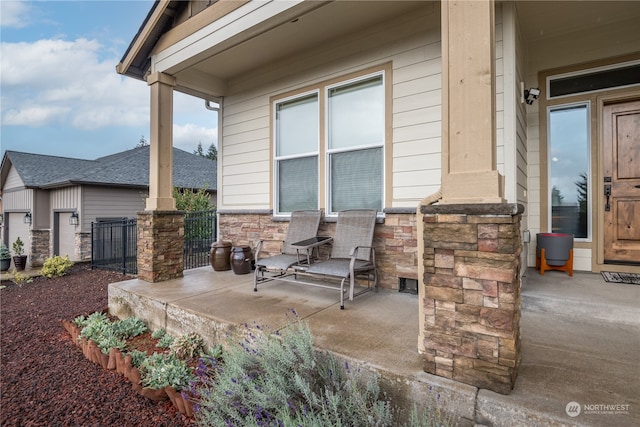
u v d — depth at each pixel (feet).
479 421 5.47
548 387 5.70
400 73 12.89
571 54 13.38
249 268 16.67
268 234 17.10
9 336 13.47
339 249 13.19
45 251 39.58
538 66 14.05
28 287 24.04
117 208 37.14
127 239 27.45
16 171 43.39
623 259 12.64
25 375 9.86
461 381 5.92
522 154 12.75
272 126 16.88
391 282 12.96
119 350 10.37
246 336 8.75
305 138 15.78
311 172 15.51
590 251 13.15
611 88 12.84
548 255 12.58
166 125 15.46
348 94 14.35
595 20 12.38
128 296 13.25
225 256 17.43
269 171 17.08
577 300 9.20
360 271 11.80
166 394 8.13
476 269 5.87
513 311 5.55
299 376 6.08
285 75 16.28
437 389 5.86
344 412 5.62
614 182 12.82
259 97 17.46
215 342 9.70
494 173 6.04
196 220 27.17
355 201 14.10
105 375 9.64
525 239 12.90
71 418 7.70
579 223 13.58
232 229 18.89
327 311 10.29
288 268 12.28
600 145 13.00
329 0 9.91
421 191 12.41
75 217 34.30
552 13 11.79
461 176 6.34
